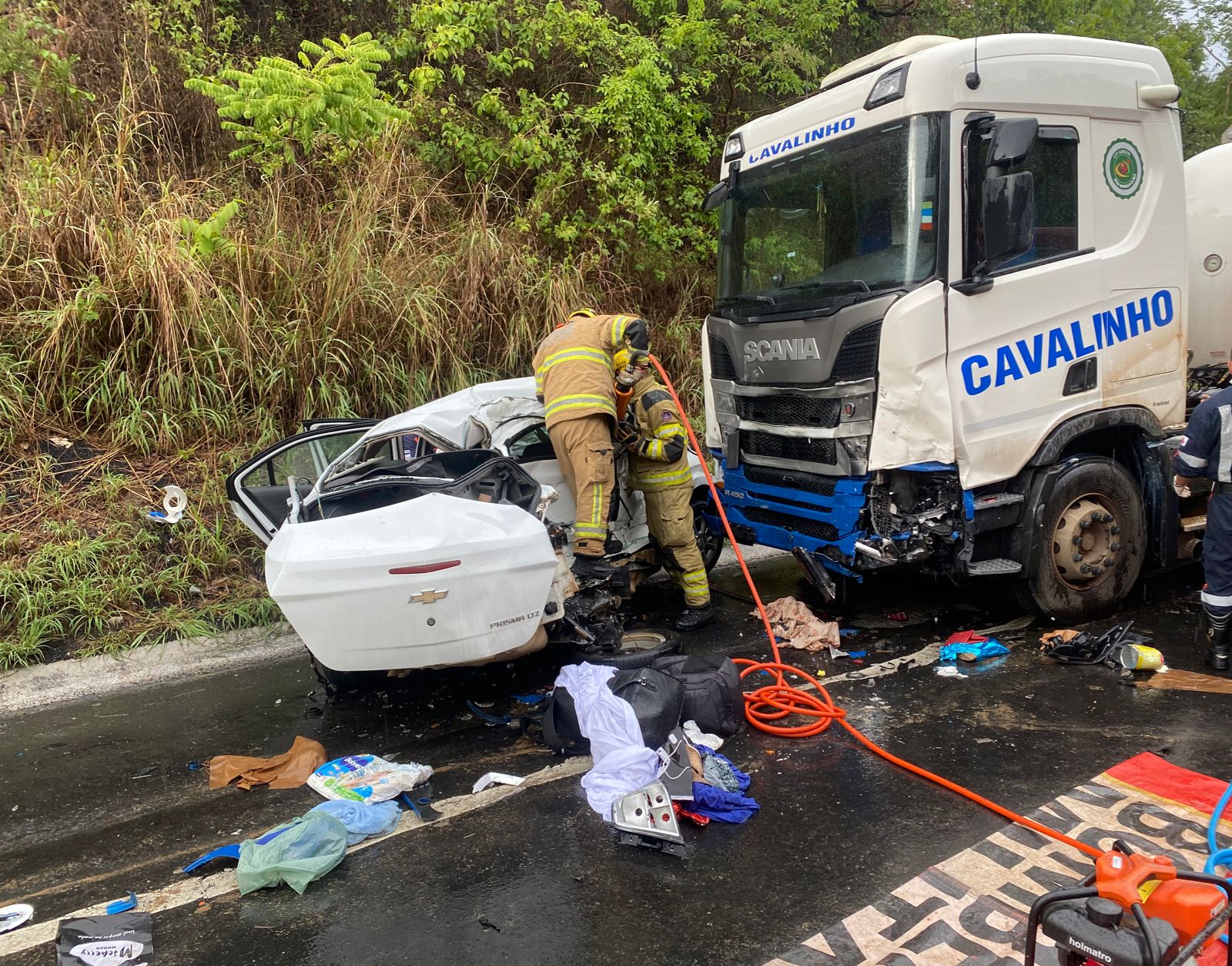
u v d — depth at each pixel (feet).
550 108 30.55
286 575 12.12
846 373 15.24
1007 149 13.82
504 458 14.56
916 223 14.60
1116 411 16.58
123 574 18.54
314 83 24.12
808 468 16.38
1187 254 18.35
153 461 21.61
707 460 20.49
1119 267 16.30
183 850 10.93
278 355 22.76
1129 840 10.02
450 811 11.50
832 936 8.67
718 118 34.45
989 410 15.14
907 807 11.09
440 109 29.30
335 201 27.09
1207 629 15.25
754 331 17.21
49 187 22.98
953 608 18.65
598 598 15.38
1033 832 10.32
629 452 17.13
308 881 9.97
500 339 26.48
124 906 9.78
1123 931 5.62
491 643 13.14
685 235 31.89
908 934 8.64
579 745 12.91
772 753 12.75
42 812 12.01
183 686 16.28
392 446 16.38
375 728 14.23
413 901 9.62
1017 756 12.21
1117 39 45.39
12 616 17.30
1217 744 12.26
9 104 25.88
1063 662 15.49
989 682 14.83
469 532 12.75
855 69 16.83
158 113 27.30
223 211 22.56
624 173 29.68
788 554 23.39
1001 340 15.14
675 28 31.73
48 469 20.39
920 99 14.48
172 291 22.15
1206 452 14.40
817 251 16.56
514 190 29.81
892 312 14.48
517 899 9.57
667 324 31.09
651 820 10.40
